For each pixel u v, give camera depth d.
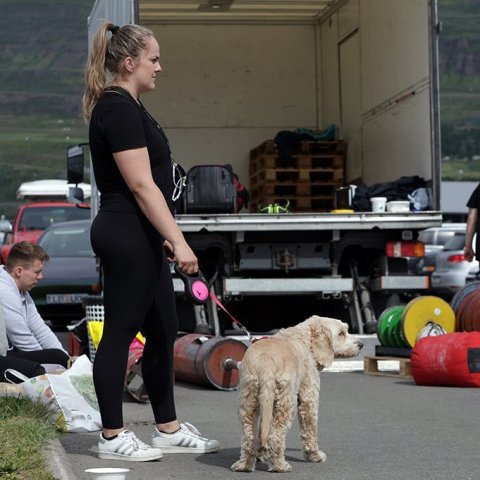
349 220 14.89
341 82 19.56
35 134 179.25
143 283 7.67
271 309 16.66
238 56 20.41
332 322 7.80
